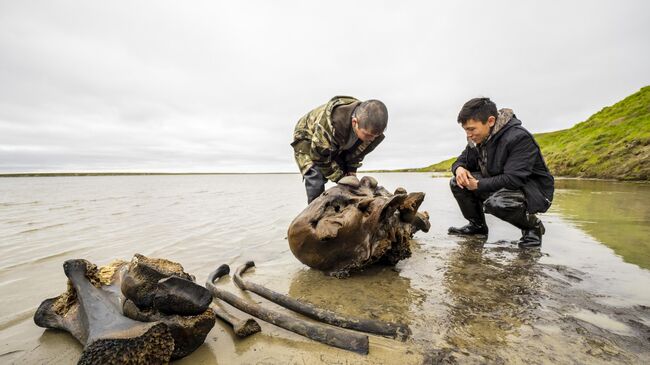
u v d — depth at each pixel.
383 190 3.90
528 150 3.77
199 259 3.94
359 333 1.96
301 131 4.35
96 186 30.06
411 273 3.23
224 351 1.88
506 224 5.82
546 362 1.70
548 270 3.15
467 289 2.75
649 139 16.69
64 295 2.14
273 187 25.72
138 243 4.78
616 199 8.69
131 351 1.46
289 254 4.14
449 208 8.26
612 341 1.89
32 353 1.85
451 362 1.72
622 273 3.02
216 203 11.16
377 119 3.40
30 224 6.51
